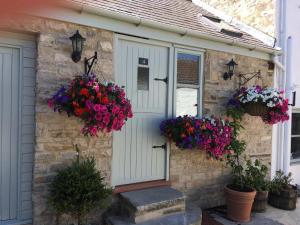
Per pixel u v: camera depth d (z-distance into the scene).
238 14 6.34
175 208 3.83
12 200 3.39
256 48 5.07
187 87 4.61
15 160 3.39
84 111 3.08
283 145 5.84
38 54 3.30
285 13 5.65
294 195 4.96
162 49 4.34
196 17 5.41
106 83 3.39
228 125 4.46
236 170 4.75
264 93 4.62
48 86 3.36
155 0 5.36
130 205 3.64
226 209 4.83
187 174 4.63
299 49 5.96
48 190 3.40
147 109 4.25
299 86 6.01
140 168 4.21
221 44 4.80
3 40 3.27
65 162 3.51
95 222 3.73
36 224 3.36
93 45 3.66
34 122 3.42
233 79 5.05
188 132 3.99
